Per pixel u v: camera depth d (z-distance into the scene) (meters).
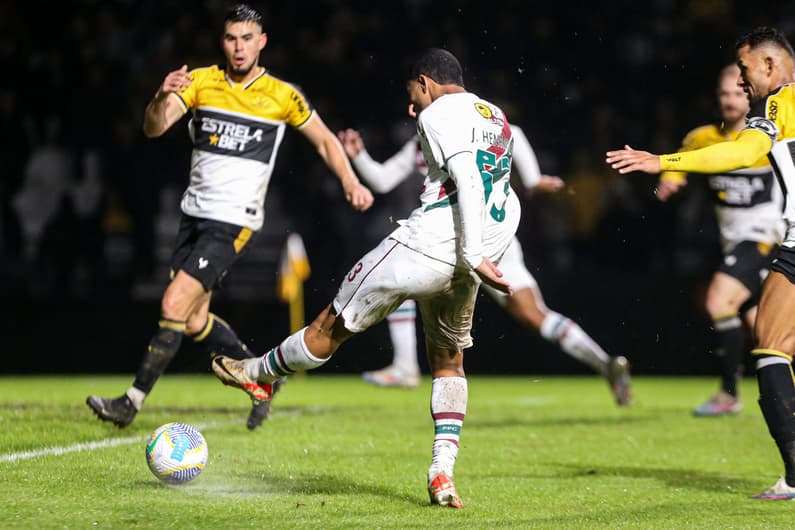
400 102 67.81
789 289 18.12
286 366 18.52
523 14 70.31
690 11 71.00
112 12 69.19
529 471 21.19
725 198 32.94
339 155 26.02
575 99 68.31
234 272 61.66
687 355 55.91
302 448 23.22
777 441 17.92
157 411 29.88
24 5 67.56
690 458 23.61
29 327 56.22
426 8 70.31
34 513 14.92
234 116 25.34
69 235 60.84
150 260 61.44
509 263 35.06
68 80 66.25
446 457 17.11
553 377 55.97
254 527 14.52
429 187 16.89
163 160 63.22
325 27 69.56
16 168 64.56
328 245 61.62
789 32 70.81
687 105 68.88
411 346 38.50
